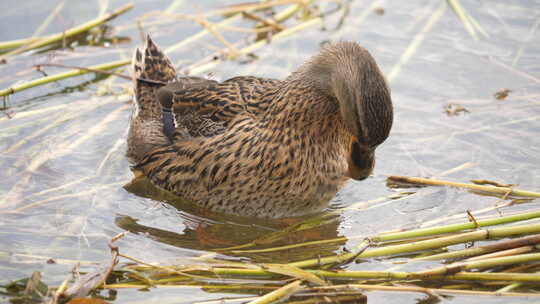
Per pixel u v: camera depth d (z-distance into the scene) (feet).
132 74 49.21
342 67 37.14
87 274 33.55
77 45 55.93
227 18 59.62
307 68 39.37
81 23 56.90
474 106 49.32
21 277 34.58
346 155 41.24
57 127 47.42
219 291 34.09
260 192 40.04
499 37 56.03
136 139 46.42
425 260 36.29
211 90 43.16
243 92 42.01
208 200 41.57
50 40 54.24
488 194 41.96
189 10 59.26
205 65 53.72
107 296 33.55
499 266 35.68
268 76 52.47
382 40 56.39
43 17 57.52
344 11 60.59
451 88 51.16
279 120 39.24
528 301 33.55
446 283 34.88
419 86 51.44
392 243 37.58
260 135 39.55
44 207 40.37
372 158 36.96
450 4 59.77
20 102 49.67
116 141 47.14
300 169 39.58
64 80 52.75
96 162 44.86
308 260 36.06
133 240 38.17
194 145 41.83
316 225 39.93
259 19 58.70
